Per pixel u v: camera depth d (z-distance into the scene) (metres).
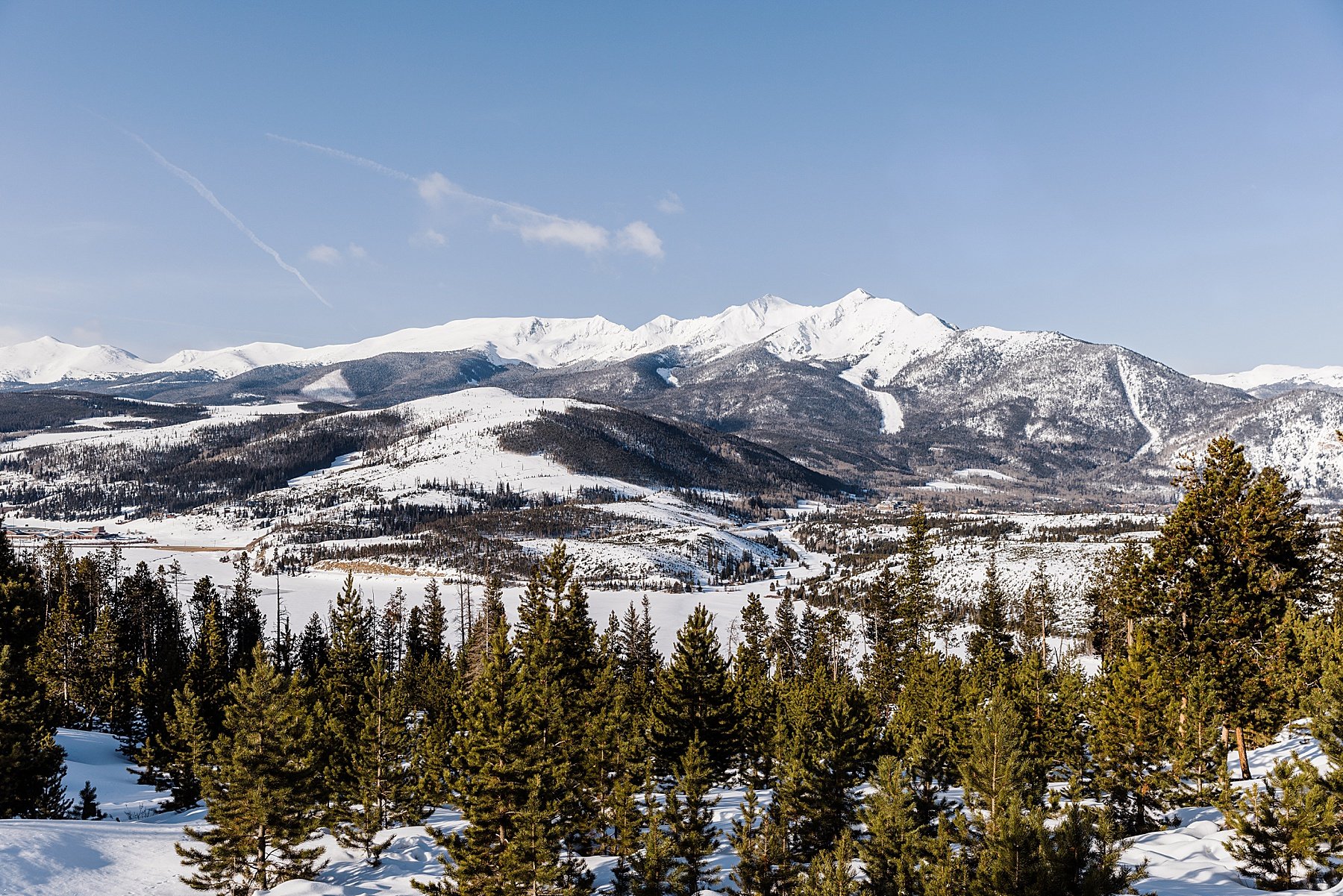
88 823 38.28
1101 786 35.31
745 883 29.61
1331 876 21.12
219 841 34.00
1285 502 37.78
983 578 166.62
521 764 31.70
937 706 54.00
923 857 22.61
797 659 112.81
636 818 36.44
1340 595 41.81
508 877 30.77
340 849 38.19
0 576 48.78
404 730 43.72
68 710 81.56
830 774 34.41
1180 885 22.42
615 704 45.38
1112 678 37.53
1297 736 41.22
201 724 50.28
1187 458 40.53
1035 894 17.27
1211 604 36.81
